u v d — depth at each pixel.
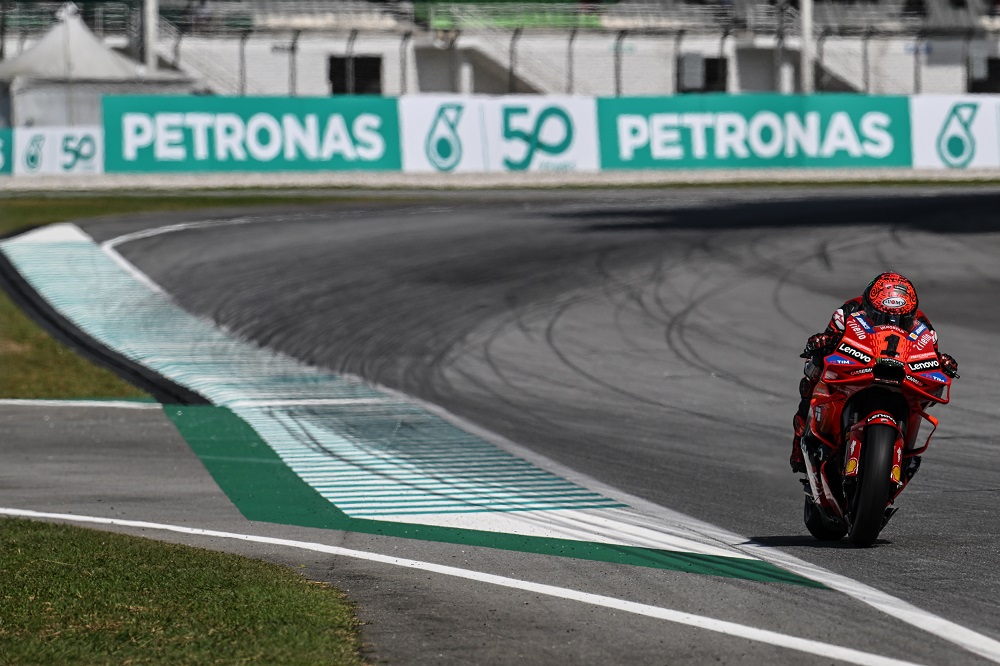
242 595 22.30
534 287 73.75
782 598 22.64
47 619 20.59
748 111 143.75
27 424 46.03
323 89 168.50
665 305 68.69
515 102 138.62
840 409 26.34
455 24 175.62
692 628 20.64
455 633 20.39
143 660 18.41
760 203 115.06
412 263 81.81
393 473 37.16
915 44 183.50
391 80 171.38
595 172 140.38
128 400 50.62
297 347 60.59
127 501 33.66
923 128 148.50
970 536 27.97
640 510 31.80
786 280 75.25
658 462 38.41
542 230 95.88
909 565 25.14
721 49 180.00
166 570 24.27
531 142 139.00
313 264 81.94
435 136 136.75
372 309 68.62
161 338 62.88
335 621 20.88
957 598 22.48
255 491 34.91
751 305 68.56
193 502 33.50
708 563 25.73
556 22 180.12
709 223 99.25
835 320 26.92
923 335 26.08
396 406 48.34
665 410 47.16
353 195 125.38
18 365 57.16
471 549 27.45
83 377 54.94
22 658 18.42
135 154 128.62
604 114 140.75
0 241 91.06
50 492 34.94
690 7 184.62
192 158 130.00
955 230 93.06
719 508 32.03
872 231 93.06
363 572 25.19
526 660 18.88
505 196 125.56
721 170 143.12
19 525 29.06
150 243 90.69
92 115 140.88
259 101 131.62
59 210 109.94
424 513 31.72
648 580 24.22
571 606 22.19
